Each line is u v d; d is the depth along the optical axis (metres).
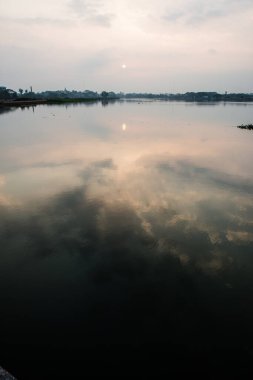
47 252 10.18
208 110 98.69
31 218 12.69
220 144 31.11
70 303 7.86
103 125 49.78
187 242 10.85
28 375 5.84
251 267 9.41
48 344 6.58
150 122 56.47
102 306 7.77
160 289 8.42
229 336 6.85
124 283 8.67
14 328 7.02
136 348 6.52
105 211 13.43
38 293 8.23
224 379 5.83
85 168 20.50
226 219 12.67
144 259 9.82
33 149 27.27
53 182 17.44
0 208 13.70
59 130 42.12
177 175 18.95
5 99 124.81
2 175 18.75
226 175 19.02
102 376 5.85
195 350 6.49
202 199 14.88
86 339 6.73
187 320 7.32
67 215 12.99
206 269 9.30
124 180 17.88
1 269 9.23
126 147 28.72
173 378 5.84
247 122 56.88
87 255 10.03
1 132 39.19
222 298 8.06
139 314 7.50
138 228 11.87
